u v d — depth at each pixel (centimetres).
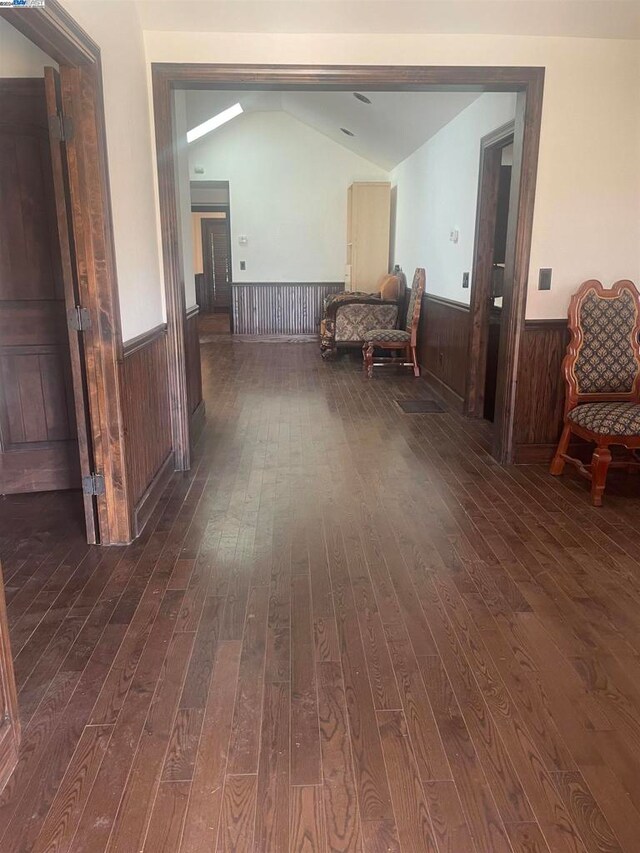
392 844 134
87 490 270
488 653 200
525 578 246
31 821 140
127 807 144
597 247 358
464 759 158
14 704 156
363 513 309
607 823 140
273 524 297
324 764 156
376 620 218
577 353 341
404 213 751
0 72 285
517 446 382
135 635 208
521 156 344
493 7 300
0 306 312
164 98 330
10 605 226
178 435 368
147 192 324
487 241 464
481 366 486
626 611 223
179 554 267
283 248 899
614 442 311
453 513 310
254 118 855
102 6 250
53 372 323
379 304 707
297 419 488
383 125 652
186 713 173
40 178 298
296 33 324
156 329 335
